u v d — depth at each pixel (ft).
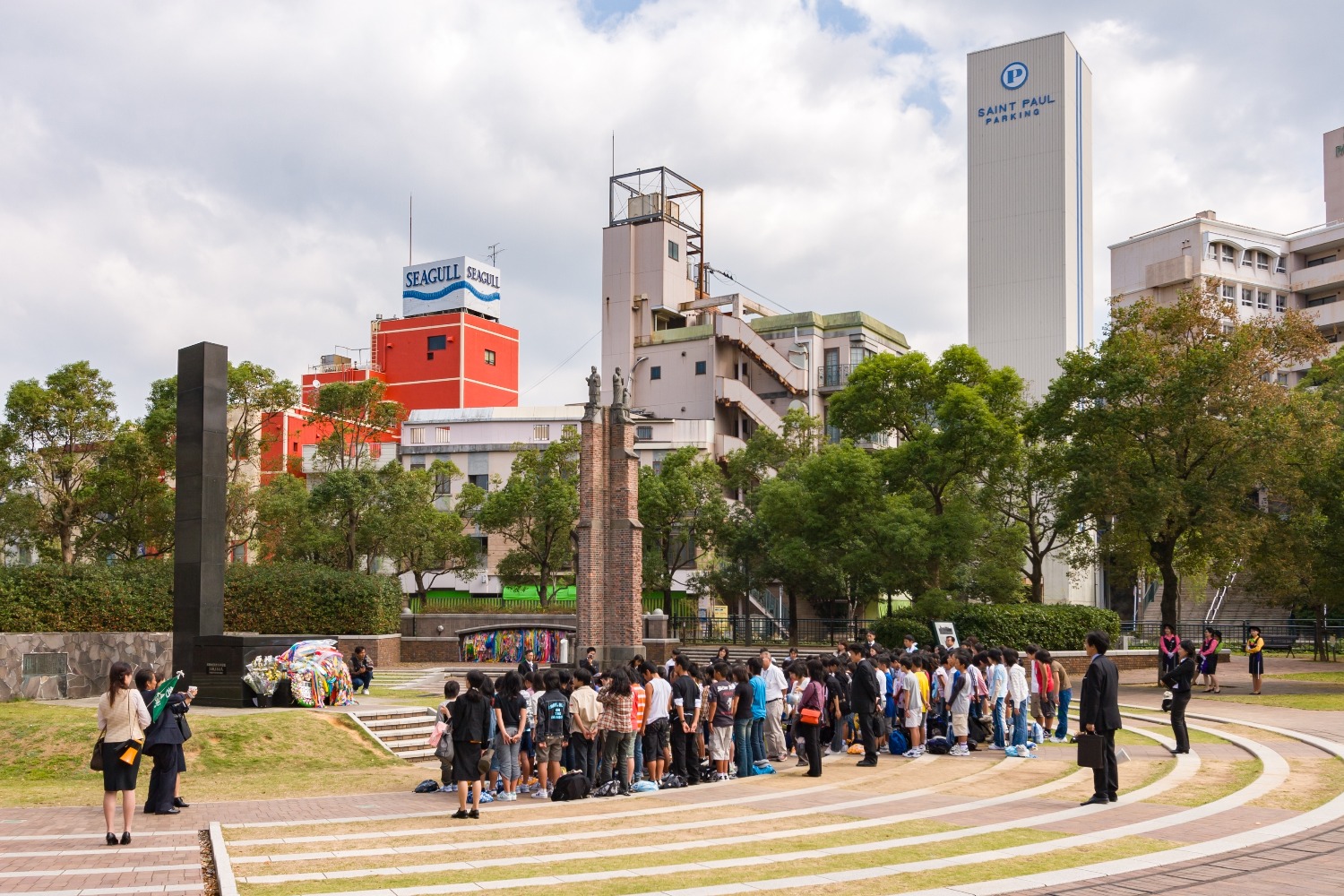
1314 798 51.31
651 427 230.48
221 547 95.86
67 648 105.29
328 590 152.25
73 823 49.26
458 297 292.20
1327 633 166.81
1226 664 145.07
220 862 39.63
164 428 150.71
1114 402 117.50
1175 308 123.24
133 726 44.65
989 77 241.14
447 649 165.99
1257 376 118.11
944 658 77.87
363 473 173.99
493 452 238.89
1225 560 120.06
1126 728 81.41
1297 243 299.79
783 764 68.49
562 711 56.95
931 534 149.07
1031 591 165.07
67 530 148.25
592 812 51.16
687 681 61.26
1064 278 230.68
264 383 160.25
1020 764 65.57
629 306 253.44
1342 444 115.55
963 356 162.61
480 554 228.84
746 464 202.49
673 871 37.93
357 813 51.60
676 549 215.10
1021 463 153.79
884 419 169.17
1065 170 233.55
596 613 121.29
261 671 87.45
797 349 249.96
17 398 141.08
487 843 43.45
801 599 209.87
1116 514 116.67
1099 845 41.70
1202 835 43.45
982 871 37.52
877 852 40.93
